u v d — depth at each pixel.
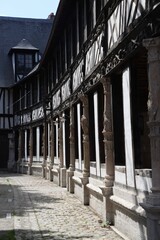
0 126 25.52
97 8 8.62
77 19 11.08
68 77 12.80
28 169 22.17
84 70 9.97
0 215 8.52
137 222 5.60
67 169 14.10
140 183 5.58
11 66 27.05
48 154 18.58
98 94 8.62
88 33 9.70
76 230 6.84
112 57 6.95
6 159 25.62
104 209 7.36
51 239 6.16
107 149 7.31
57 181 15.98
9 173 23.84
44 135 18.86
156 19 4.79
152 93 4.83
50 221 7.74
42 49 28.16
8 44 28.06
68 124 13.88
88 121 9.75
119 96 7.21
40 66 18.73
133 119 5.98
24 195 12.16
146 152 8.14
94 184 8.94
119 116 7.18
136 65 6.29
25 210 9.19
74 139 12.28
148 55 4.92
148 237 4.89
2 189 14.07
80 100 10.84
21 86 24.41
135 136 5.95
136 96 6.04
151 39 4.85
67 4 11.55
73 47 11.96
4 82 26.00
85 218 8.02
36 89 21.19
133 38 5.72
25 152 23.44
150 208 4.65
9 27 28.80
